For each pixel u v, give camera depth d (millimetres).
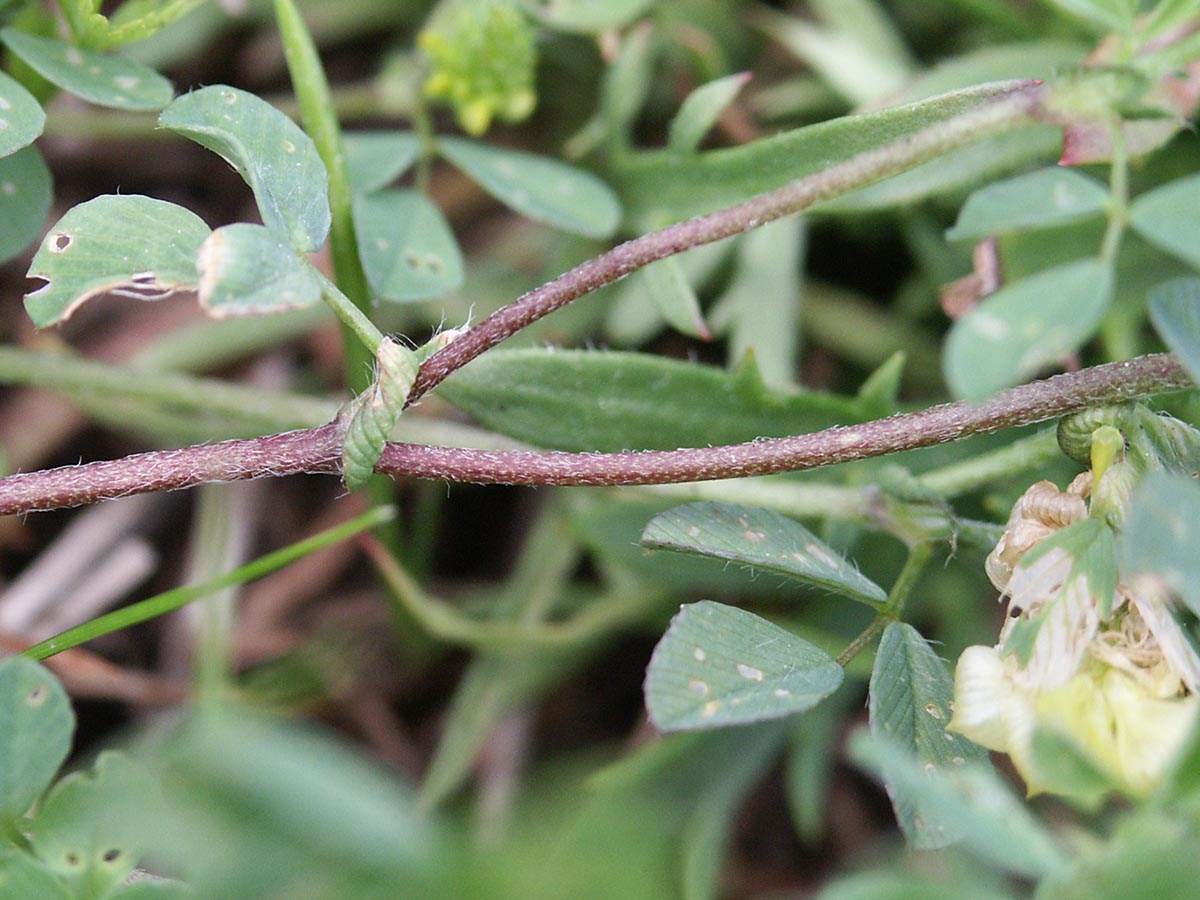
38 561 167
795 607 157
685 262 167
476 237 186
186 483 120
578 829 96
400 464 120
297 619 169
